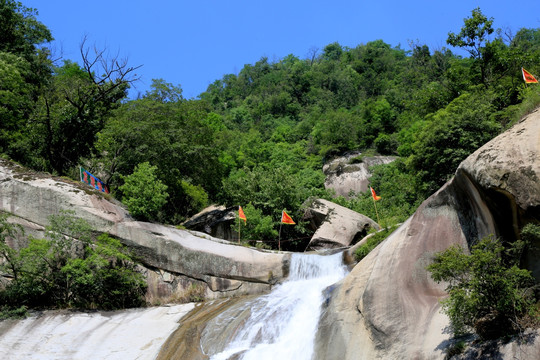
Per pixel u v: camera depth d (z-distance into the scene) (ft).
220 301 77.20
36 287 75.00
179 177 110.01
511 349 40.32
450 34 119.85
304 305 66.39
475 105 95.55
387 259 58.08
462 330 46.19
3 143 104.99
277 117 292.61
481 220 52.06
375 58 342.44
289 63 406.62
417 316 51.01
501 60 115.24
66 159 106.42
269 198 111.96
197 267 80.89
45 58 136.67
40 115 105.60
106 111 115.34
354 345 53.26
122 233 81.82
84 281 73.82
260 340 63.77
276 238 107.24
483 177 49.01
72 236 80.48
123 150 105.60
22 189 83.46
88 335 68.33
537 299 43.98
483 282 42.70
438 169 93.66
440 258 46.29
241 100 340.18
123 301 77.71
